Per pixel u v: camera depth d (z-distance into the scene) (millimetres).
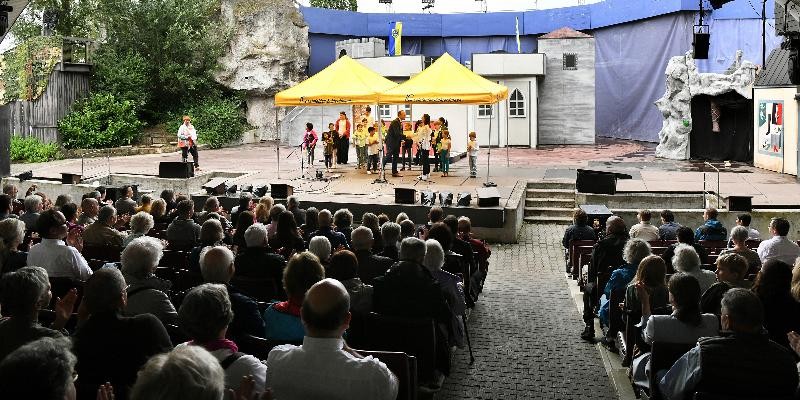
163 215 12242
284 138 36250
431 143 22688
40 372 2264
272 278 6922
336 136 25000
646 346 6301
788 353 4332
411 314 6055
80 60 33000
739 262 5980
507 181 21438
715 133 27625
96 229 9375
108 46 33938
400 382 4723
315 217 10531
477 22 44469
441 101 19578
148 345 4141
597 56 42031
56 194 21688
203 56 35719
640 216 11328
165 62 34781
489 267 14766
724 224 17234
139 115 35219
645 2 37688
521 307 10961
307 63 39500
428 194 17781
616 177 20656
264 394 3158
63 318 4879
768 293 5703
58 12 35031
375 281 6148
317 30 41500
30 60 31719
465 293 9367
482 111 33375
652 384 5281
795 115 22141
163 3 34750
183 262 8859
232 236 9977
